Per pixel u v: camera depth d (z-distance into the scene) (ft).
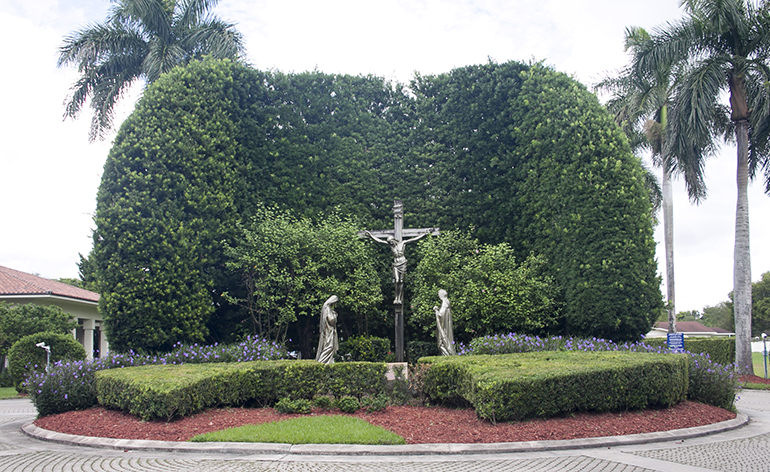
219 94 62.08
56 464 22.76
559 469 20.94
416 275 60.08
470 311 54.90
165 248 52.08
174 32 74.69
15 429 33.22
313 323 63.16
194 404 30.53
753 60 61.05
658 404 32.83
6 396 56.65
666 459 22.62
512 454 23.56
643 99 72.74
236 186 60.95
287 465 21.66
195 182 56.80
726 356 78.74
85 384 36.42
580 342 48.39
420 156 67.21
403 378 35.53
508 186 64.44
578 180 56.44
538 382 28.35
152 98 57.57
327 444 24.61
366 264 60.29
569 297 54.85
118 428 28.86
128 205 51.80
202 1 74.95
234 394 33.60
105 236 50.93
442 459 22.68
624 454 23.53
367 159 67.51
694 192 71.77
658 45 62.23
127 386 31.19
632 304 52.29
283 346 55.47
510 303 54.24
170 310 51.16
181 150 56.54
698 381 36.29
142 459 23.22
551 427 27.12
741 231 63.16
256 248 57.98
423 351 59.31
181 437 26.61
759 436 28.04
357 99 69.72
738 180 63.52
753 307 166.09
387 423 29.07
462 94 67.77
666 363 32.40
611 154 56.59
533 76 64.23
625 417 29.76
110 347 50.11
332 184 65.77
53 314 70.95
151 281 50.55
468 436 25.99
